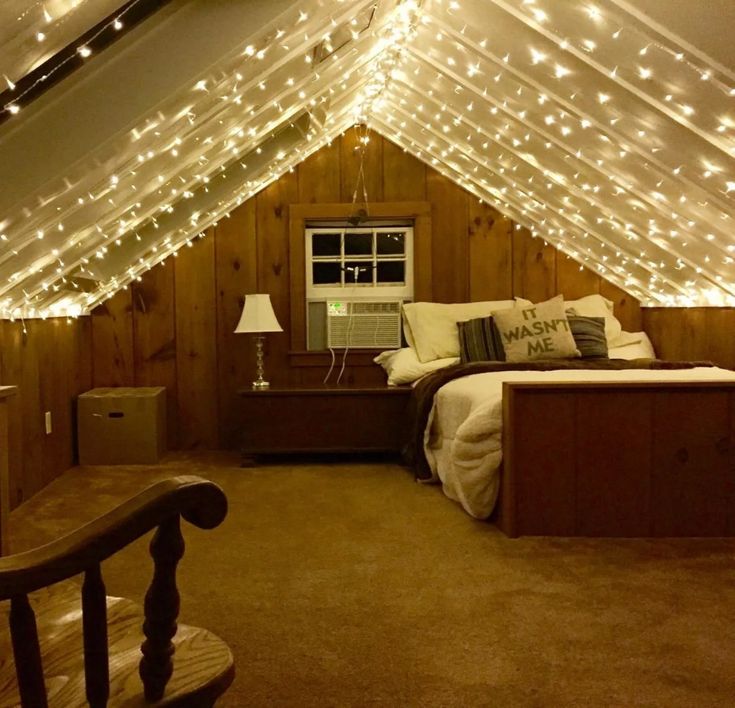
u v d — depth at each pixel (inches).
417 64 126.6
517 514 100.8
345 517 111.9
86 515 115.6
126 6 68.1
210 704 32.5
